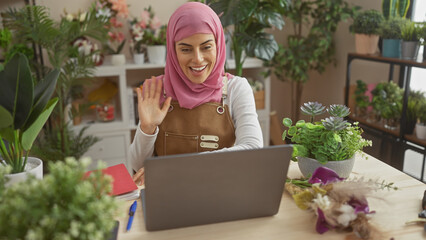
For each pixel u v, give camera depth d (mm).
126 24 3189
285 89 3799
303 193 969
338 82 3434
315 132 1177
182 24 1327
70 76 2672
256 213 980
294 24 3393
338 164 1157
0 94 1013
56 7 3018
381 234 885
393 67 2668
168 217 917
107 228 716
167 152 1481
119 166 1271
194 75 1384
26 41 2717
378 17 2594
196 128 1454
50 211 683
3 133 1031
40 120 1062
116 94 3326
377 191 1042
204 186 892
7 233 665
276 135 3498
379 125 2609
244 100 1471
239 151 864
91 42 3115
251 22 2770
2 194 721
